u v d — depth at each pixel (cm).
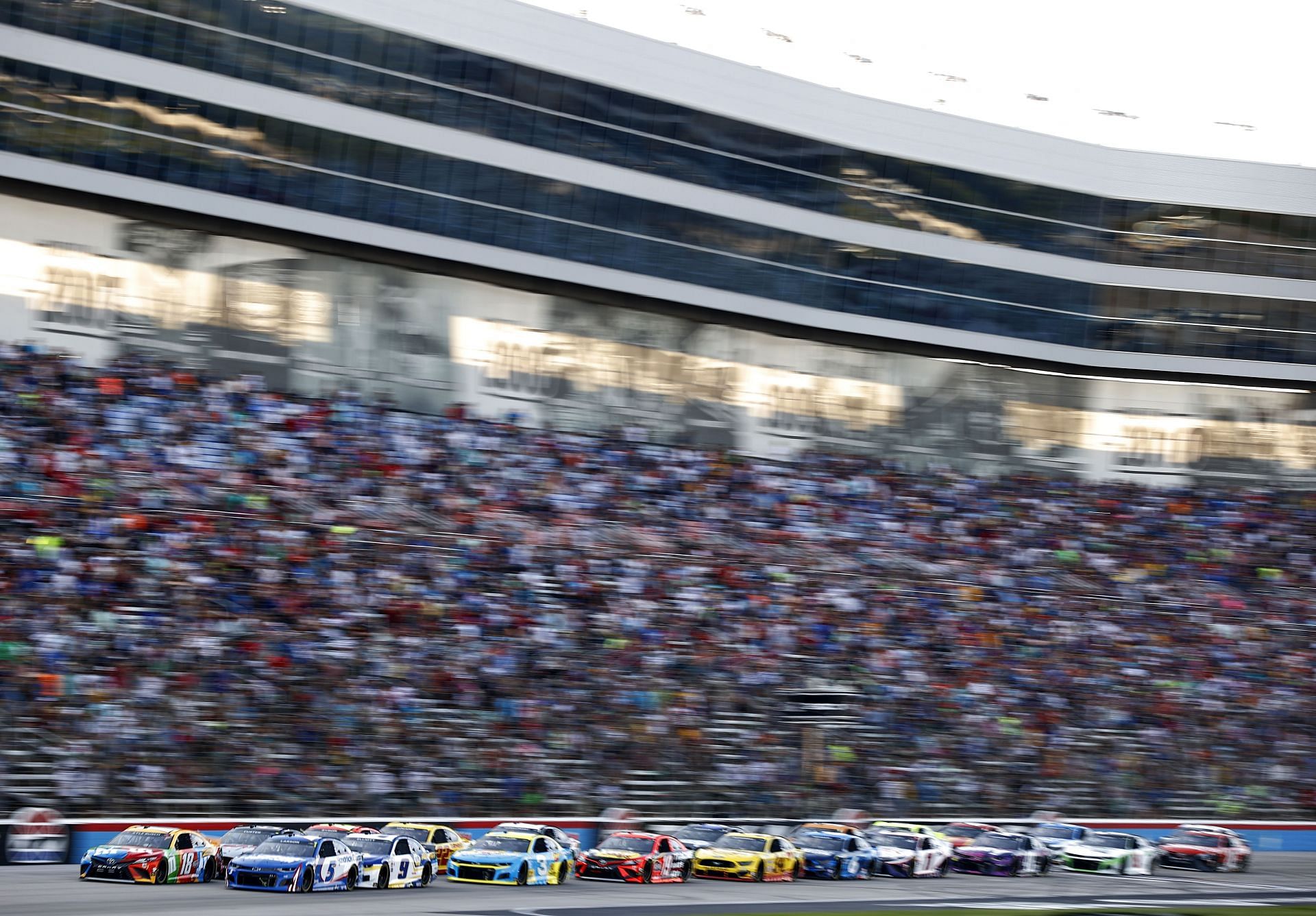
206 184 13825
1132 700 13662
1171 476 19062
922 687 12762
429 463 13550
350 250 14812
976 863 10400
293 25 14250
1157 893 9488
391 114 14850
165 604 9894
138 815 8494
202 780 8862
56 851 7969
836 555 14738
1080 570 15938
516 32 15550
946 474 17875
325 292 14788
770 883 9131
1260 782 13375
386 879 7638
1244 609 15738
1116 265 19025
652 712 11144
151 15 13488
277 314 14462
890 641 13250
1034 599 14925
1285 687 14475
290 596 10544
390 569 11319
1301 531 17725
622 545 13275
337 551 11256
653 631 12044
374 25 14688
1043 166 18700
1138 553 16625
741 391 17375
